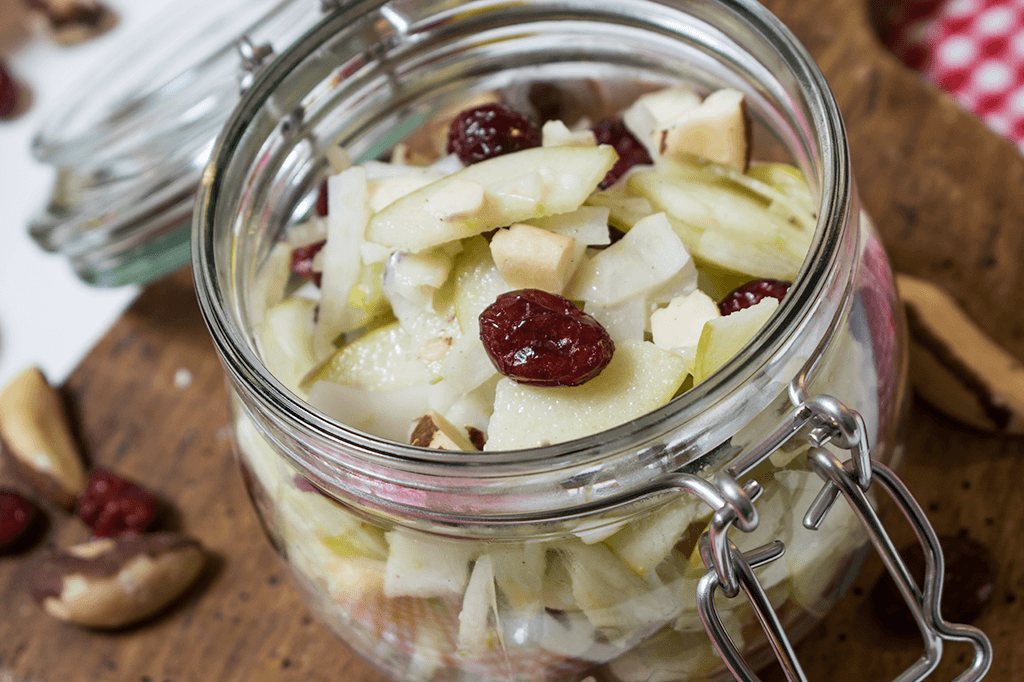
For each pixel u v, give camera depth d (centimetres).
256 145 25
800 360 22
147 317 35
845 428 22
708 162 26
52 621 31
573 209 24
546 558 22
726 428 22
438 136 28
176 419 33
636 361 23
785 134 25
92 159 36
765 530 23
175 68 37
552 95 28
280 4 35
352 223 26
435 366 24
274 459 24
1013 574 28
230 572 31
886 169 33
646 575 23
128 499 31
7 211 44
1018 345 30
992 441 29
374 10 26
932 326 29
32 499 33
